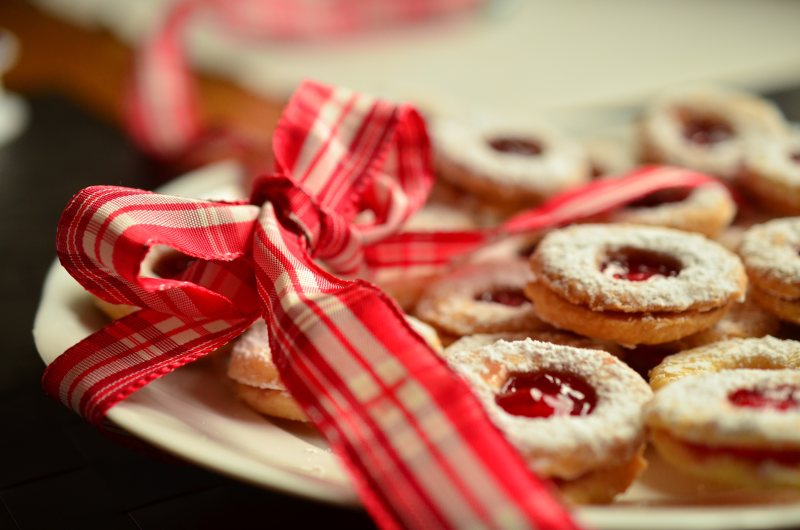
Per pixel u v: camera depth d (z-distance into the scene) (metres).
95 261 0.30
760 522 0.26
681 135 0.41
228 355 0.33
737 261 0.33
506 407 0.29
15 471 0.31
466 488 0.26
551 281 0.33
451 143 0.39
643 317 0.32
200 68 0.57
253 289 0.31
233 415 0.31
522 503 0.25
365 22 0.61
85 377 0.30
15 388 0.34
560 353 0.30
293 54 0.58
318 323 0.28
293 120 0.33
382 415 0.27
